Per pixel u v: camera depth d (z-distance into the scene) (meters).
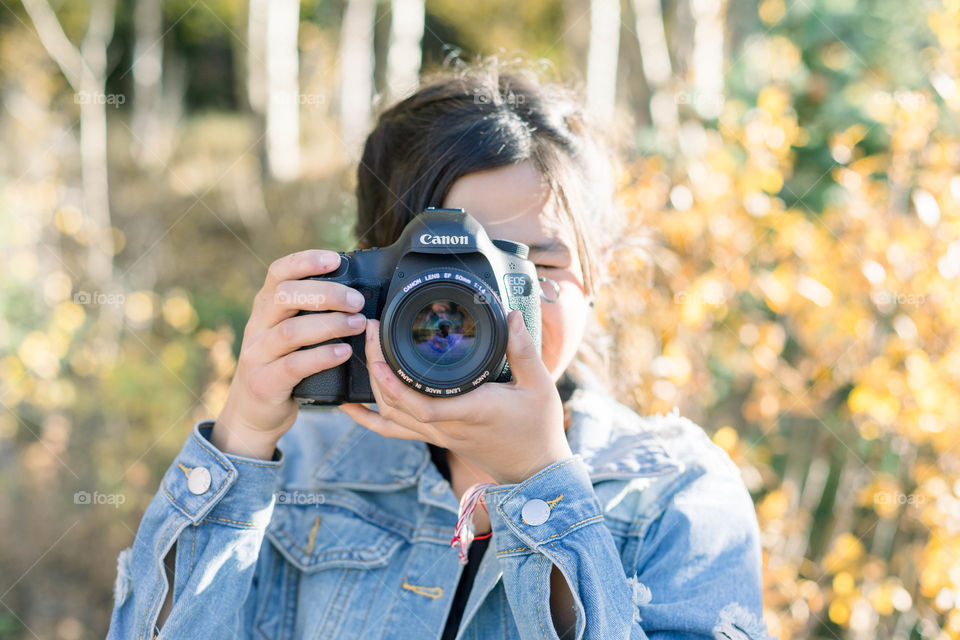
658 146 3.71
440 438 1.23
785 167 3.50
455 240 1.21
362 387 1.29
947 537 2.79
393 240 1.50
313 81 8.99
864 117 3.91
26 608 3.79
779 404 3.21
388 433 1.27
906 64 4.08
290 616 1.41
